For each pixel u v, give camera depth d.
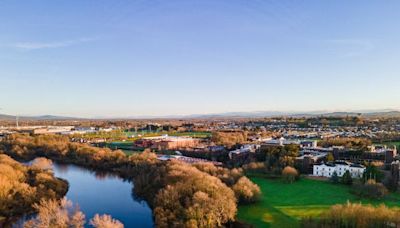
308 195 147.62
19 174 159.25
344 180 169.25
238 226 111.69
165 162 193.75
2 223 120.31
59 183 165.38
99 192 165.62
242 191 132.75
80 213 105.75
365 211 101.06
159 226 107.31
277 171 189.12
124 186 178.25
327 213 108.56
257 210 126.38
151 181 158.75
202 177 130.50
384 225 97.19
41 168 185.75
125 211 135.62
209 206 108.56
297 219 115.56
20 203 131.88
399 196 145.25
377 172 163.38
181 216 110.31
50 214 103.56
